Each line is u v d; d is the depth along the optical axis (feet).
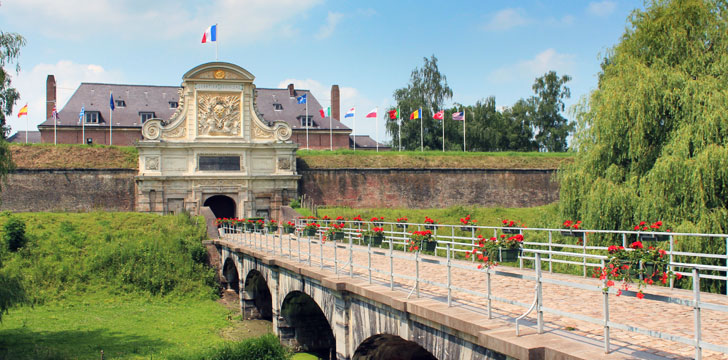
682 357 23.24
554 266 71.41
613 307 34.32
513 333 26.86
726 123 64.03
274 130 155.84
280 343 63.57
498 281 46.01
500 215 146.00
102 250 104.37
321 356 67.87
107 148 155.63
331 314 49.08
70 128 185.16
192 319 85.71
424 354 46.34
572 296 38.29
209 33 152.05
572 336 27.04
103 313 86.33
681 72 71.61
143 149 145.59
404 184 165.78
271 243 90.74
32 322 79.46
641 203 66.85
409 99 236.84
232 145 150.51
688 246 60.18
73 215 120.78
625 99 72.23
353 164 165.27
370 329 41.70
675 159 64.90
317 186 161.07
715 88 67.31
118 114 193.98
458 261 61.11
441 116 177.58
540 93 250.37
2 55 61.31
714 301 35.63
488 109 248.11
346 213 146.72
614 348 24.58
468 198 168.45
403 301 35.53
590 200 72.54
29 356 63.67
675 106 69.56
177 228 118.21
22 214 118.32
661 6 76.74
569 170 82.17
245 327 82.38
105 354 66.13
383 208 162.91
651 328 28.45
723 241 60.85
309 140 207.21
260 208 152.66
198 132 149.48
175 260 106.42
